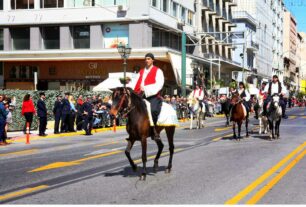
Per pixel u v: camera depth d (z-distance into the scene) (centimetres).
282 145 1744
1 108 1950
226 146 1744
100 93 3212
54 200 835
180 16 5166
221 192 890
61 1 4434
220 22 6938
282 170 1153
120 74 3406
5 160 1456
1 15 4572
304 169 1170
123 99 1030
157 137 1099
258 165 1240
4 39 4588
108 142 2023
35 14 4488
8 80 4647
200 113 2820
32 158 1499
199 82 5109
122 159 1415
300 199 830
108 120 2984
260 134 2264
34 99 2762
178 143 1892
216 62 5988
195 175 1090
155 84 1088
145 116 1041
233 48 7106
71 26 4441
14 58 4494
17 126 2673
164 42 4738
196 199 830
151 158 1414
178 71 4325
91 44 4366
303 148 1641
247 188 926
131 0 4269
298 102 8419
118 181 1023
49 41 4512
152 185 970
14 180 1066
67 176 1107
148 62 1102
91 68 4425
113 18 4288
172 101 3694
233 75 7775
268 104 1967
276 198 839
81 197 858
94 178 1068
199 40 5700
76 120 2714
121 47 3050
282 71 12250
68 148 1809
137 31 4253
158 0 4525
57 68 4519
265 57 10056
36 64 4562
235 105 1981
